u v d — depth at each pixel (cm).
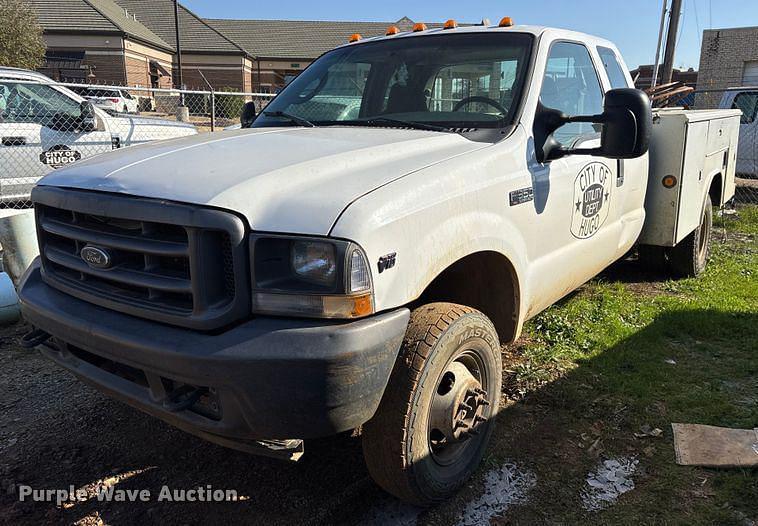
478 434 291
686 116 482
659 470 305
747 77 3000
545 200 328
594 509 279
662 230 507
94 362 263
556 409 360
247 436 218
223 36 4334
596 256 404
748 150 1259
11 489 292
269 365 206
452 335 259
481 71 352
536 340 450
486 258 306
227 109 2166
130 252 235
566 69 380
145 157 269
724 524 268
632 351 434
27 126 774
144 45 3756
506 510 278
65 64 3441
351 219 216
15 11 2797
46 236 279
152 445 330
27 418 357
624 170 427
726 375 402
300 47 4728
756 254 737
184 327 220
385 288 224
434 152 282
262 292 215
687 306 520
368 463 260
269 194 225
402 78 371
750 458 307
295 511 279
